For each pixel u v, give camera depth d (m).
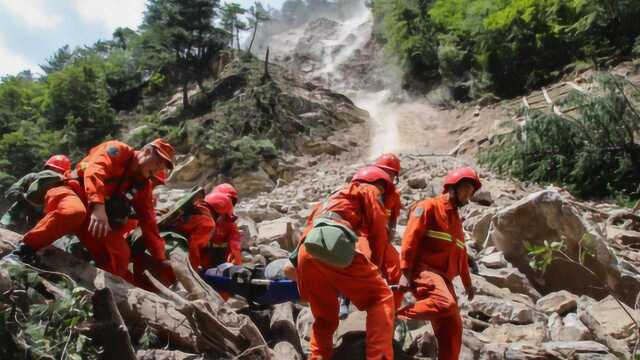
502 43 32.69
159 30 41.31
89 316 3.70
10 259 4.09
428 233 4.78
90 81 43.47
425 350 4.97
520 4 31.55
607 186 16.59
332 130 33.69
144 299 4.30
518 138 18.41
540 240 7.99
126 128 42.09
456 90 37.00
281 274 5.29
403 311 4.54
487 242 8.88
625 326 6.04
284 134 32.41
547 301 6.77
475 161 21.89
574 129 17.30
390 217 5.51
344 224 4.14
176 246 5.39
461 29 37.03
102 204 4.51
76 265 4.43
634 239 10.56
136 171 4.82
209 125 34.09
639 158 16.70
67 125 40.31
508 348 5.06
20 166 38.41
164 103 44.06
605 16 29.05
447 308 4.43
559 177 17.44
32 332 3.46
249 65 40.34
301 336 5.31
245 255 7.87
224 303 4.84
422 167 20.69
